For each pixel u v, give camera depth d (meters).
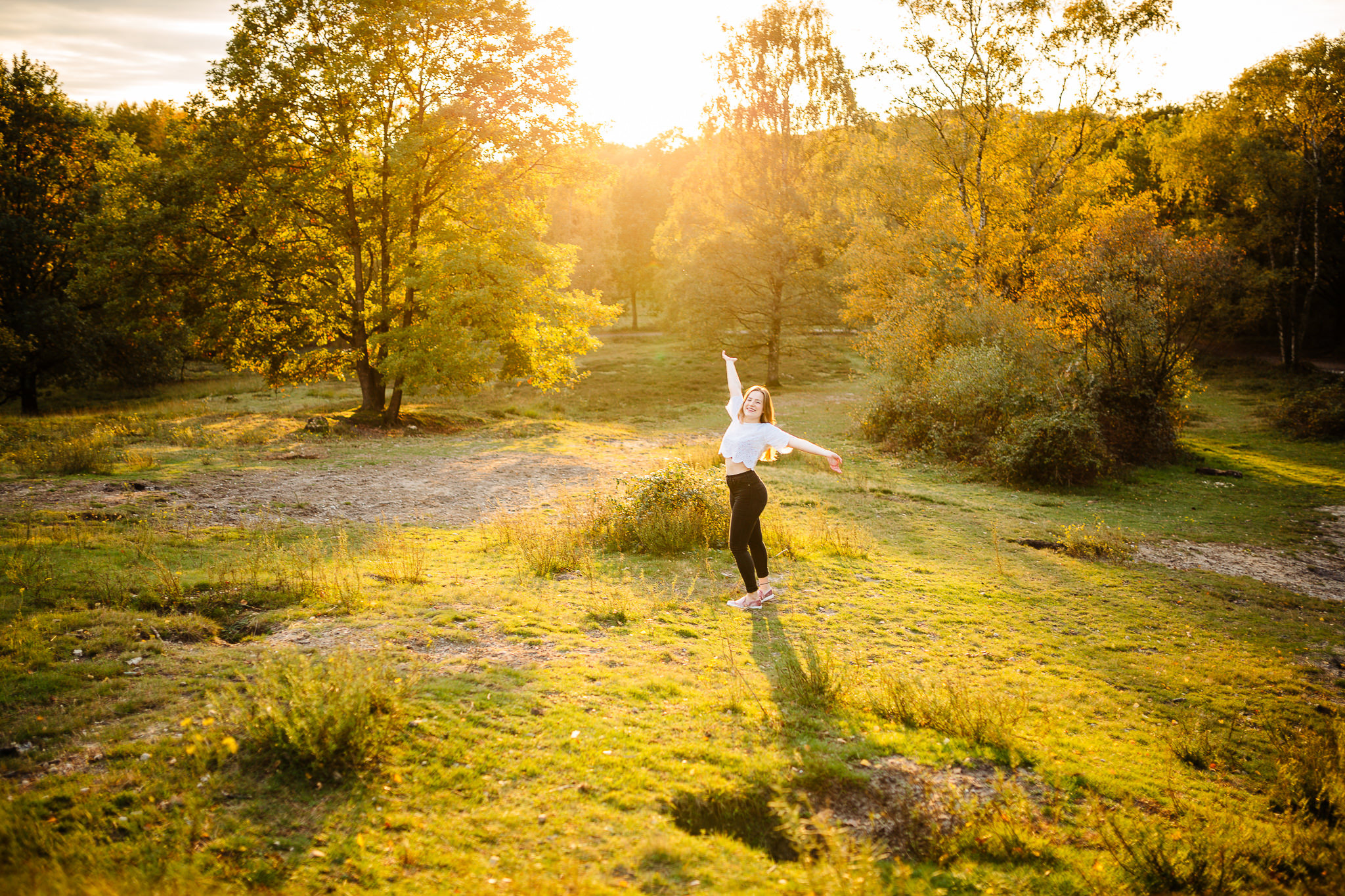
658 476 8.85
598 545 8.16
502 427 19.02
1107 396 17.12
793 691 4.58
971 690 5.06
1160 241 17.97
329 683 3.72
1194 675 5.96
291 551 6.98
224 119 16.66
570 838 3.01
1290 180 31.00
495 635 5.21
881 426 18.94
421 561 6.81
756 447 6.11
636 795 3.36
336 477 11.51
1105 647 6.44
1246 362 35.03
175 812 2.93
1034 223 22.67
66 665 4.09
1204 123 33.44
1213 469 15.84
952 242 23.70
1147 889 3.17
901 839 3.36
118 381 30.62
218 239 17.17
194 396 27.83
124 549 6.42
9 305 23.08
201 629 4.84
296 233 18.28
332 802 3.10
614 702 4.29
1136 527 11.61
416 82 17.91
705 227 33.69
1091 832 3.57
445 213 19.25
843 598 6.93
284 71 16.30
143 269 16.53
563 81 18.61
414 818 3.05
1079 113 23.16
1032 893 3.06
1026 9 22.16
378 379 19.16
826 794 3.57
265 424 16.97
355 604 5.51
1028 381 16.64
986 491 14.08
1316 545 11.04
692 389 30.80
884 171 25.45
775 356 32.25
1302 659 6.55
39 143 25.31
